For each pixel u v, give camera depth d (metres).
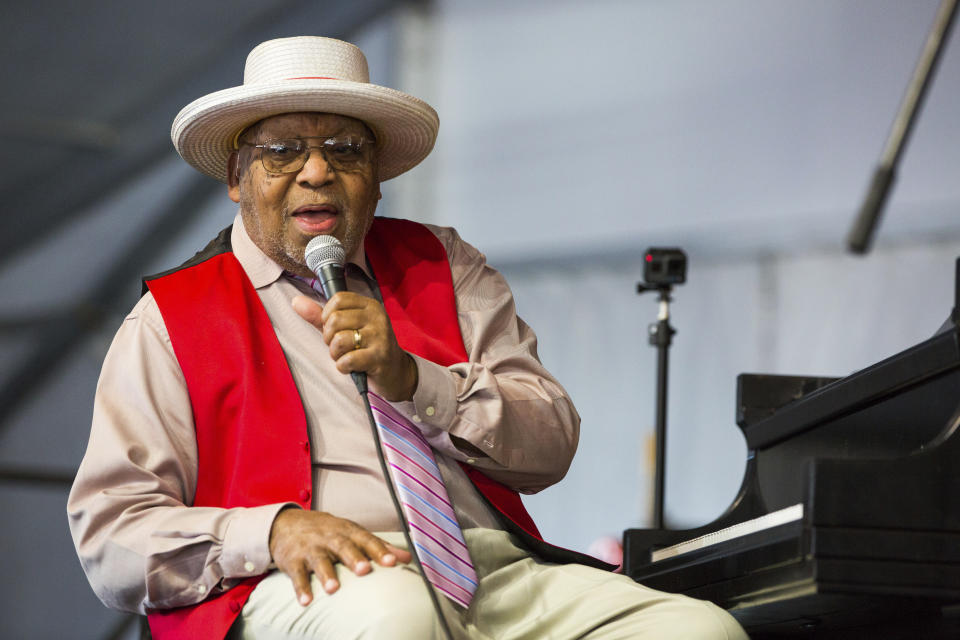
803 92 21.81
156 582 6.01
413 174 25.30
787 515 5.62
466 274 7.80
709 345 22.50
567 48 24.28
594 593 6.31
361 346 6.02
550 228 24.48
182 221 22.61
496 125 24.98
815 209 21.62
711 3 22.81
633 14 23.64
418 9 25.11
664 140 23.36
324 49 7.32
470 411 6.66
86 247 22.30
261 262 7.11
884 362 5.91
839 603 5.65
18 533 19.23
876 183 7.71
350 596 5.59
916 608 5.86
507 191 24.95
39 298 21.98
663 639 5.84
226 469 6.51
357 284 7.46
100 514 6.18
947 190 20.00
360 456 6.57
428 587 5.51
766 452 7.01
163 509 6.17
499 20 24.78
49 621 19.23
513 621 6.41
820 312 21.45
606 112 23.98
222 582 6.07
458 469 6.89
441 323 7.40
